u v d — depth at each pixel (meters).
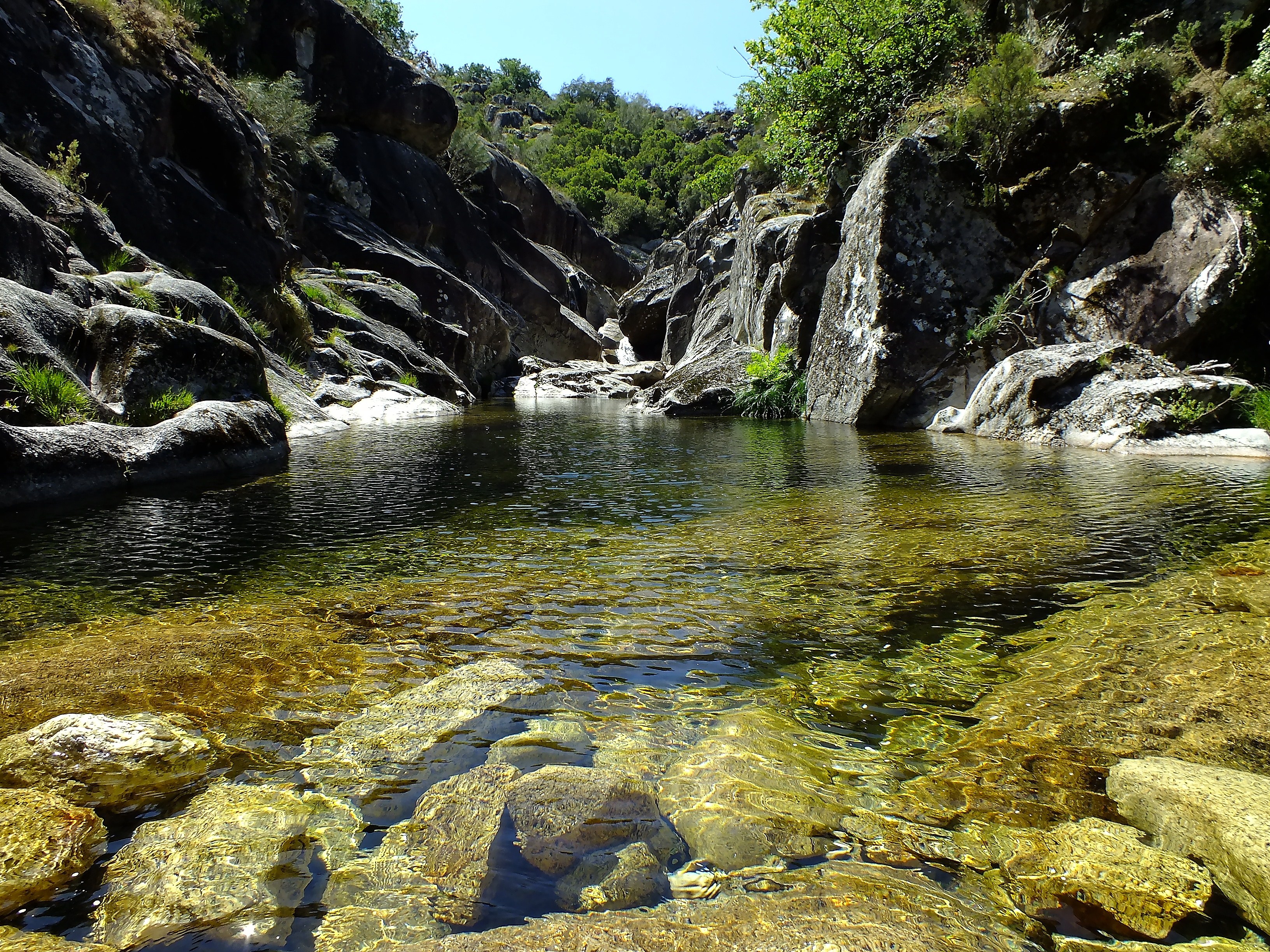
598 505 6.52
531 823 2.20
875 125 15.60
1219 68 11.46
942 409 12.80
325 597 4.14
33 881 1.91
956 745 2.61
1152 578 4.12
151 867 1.99
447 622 3.78
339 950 1.73
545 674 3.19
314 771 2.47
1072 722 2.71
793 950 1.70
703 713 2.87
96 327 8.53
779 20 17.06
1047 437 10.17
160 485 7.48
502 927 1.81
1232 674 2.91
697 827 2.18
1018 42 12.41
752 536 5.35
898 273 12.93
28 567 4.66
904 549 4.91
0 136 10.71
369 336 18.39
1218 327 10.57
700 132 72.88
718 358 20.22
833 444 10.73
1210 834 2.00
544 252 39.94
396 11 35.84
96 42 13.12
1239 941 1.75
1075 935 1.77
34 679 3.03
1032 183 12.16
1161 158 11.35
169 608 3.95
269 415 9.72
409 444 11.02
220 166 15.47
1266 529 5.00
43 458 6.62
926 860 2.04
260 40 24.08
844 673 3.18
